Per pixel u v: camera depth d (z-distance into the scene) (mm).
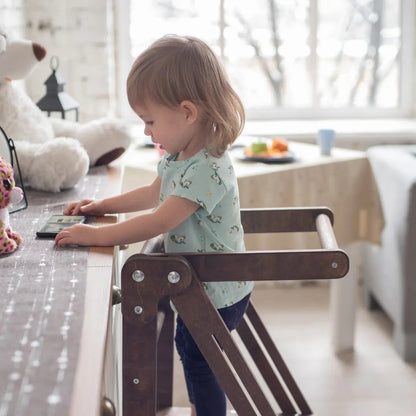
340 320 2475
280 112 3393
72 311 773
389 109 3428
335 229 2328
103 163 1744
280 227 1366
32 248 1039
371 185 2404
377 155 2447
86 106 2904
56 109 1845
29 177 1455
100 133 1711
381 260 2568
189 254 1059
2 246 998
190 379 1312
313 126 3199
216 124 1222
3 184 1009
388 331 2672
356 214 2395
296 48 3346
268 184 2107
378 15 3355
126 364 1059
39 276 900
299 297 3025
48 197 1399
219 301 1264
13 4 2443
